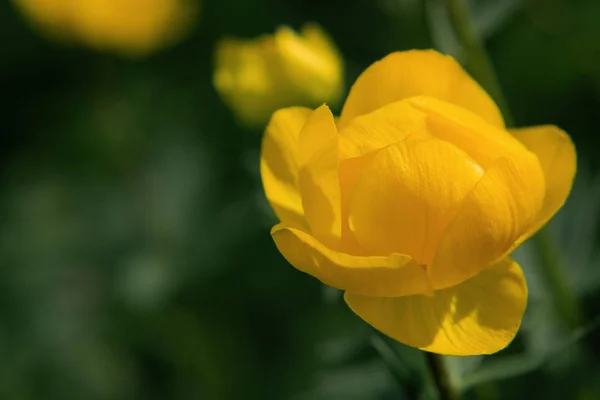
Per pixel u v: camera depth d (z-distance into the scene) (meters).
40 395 0.77
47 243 0.84
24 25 0.91
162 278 0.75
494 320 0.46
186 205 0.79
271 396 0.66
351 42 0.73
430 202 0.45
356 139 0.46
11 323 0.80
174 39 0.82
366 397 0.53
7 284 0.82
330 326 0.65
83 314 0.80
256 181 0.54
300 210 0.47
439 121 0.46
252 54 0.54
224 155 0.79
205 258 0.73
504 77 0.70
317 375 0.55
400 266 0.45
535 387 0.51
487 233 0.45
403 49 0.55
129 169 0.84
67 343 0.78
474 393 0.51
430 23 0.53
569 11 0.70
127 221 0.83
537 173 0.45
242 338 0.69
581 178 0.54
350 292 0.46
